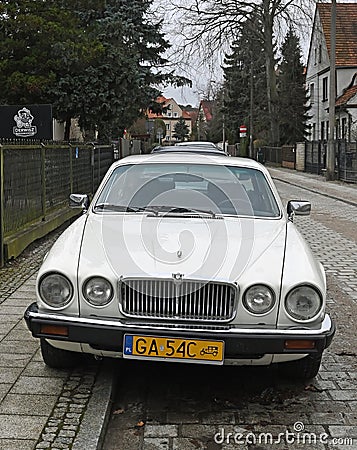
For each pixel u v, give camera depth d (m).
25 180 10.63
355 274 9.55
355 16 51.81
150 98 31.67
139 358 4.41
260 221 5.56
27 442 4.03
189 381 5.32
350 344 6.22
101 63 24.27
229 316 4.45
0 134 17.00
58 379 5.03
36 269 8.96
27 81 21.38
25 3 22.38
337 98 49.81
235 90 64.50
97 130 27.66
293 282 4.48
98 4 27.77
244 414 4.72
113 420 4.63
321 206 19.97
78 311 4.55
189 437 4.37
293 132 57.25
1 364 5.30
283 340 4.40
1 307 6.95
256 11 40.50
